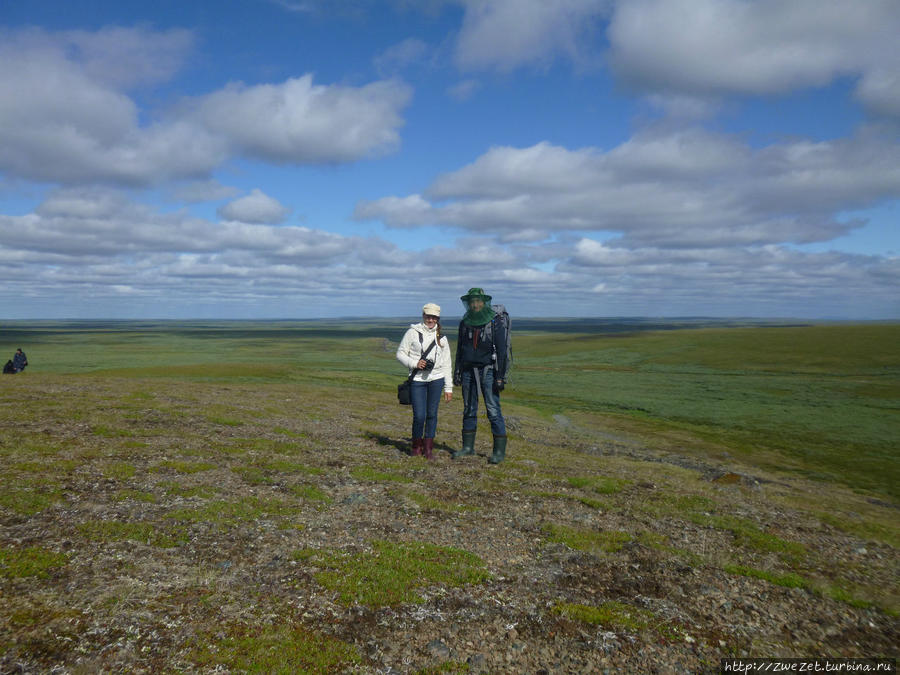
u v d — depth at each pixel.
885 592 4.76
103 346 108.75
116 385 18.02
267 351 90.38
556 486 7.89
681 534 5.99
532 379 42.69
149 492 6.14
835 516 7.68
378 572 4.47
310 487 6.90
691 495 8.00
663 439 18.61
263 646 3.31
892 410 26.61
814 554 5.64
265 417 13.09
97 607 3.57
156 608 3.64
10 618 3.31
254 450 8.91
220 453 8.44
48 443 8.10
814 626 4.04
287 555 4.70
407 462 8.84
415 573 4.52
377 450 9.80
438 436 12.59
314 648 3.35
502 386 9.32
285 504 6.12
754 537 5.98
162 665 3.04
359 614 3.82
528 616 3.95
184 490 6.31
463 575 4.55
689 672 3.37
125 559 4.34
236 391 19.80
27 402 12.19
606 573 4.78
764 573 4.93
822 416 24.73
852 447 17.77
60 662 2.96
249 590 4.03
